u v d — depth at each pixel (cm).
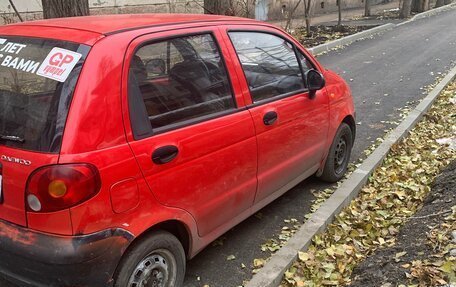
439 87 904
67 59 261
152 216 274
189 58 315
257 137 354
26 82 266
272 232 411
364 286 315
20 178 247
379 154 569
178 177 289
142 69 282
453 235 337
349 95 510
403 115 748
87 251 244
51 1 646
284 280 340
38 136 250
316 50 1393
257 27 384
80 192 240
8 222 258
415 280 298
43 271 245
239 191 346
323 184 504
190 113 306
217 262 367
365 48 1466
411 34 1742
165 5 1681
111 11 1505
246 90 352
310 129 428
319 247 383
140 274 276
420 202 451
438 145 604
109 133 255
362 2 3091
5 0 1197
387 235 399
